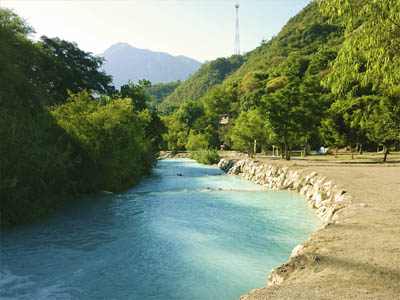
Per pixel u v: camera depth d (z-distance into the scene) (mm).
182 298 5992
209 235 10234
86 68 41000
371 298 3602
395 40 6871
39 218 12430
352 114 30828
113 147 19141
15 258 8188
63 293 6234
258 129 41656
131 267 7578
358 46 7207
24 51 22047
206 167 45281
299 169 21422
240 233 10414
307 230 10750
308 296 3727
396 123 26109
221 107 116875
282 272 4883
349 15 7230
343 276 4348
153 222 11922
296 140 35625
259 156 46406
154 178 30156
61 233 10500
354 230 6719
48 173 13781
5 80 15086
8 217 11492
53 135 17297
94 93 41469
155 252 8625
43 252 8641
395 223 7184
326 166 23469
